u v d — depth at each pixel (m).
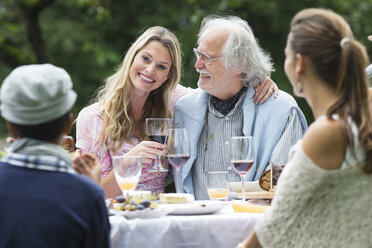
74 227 2.61
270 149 4.69
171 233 3.23
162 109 4.99
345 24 2.87
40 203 2.59
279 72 14.00
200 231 3.26
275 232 2.86
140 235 3.20
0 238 2.56
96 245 2.68
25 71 2.74
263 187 3.85
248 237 3.02
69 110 2.80
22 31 13.29
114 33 15.13
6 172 2.65
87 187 2.68
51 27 14.51
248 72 4.74
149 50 4.76
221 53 4.68
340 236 2.75
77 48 14.72
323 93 2.85
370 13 14.20
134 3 15.20
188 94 5.06
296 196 2.79
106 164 4.77
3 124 13.27
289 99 4.82
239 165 3.76
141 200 3.38
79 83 14.26
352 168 2.73
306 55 2.85
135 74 4.77
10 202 2.59
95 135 4.79
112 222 3.19
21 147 2.71
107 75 14.24
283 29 14.41
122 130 4.77
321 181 2.75
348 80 2.76
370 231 2.72
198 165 4.83
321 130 2.74
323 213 2.78
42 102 2.69
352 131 2.72
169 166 4.88
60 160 2.71
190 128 4.85
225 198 3.91
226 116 4.82
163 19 14.57
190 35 13.80
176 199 3.77
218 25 4.80
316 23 2.85
